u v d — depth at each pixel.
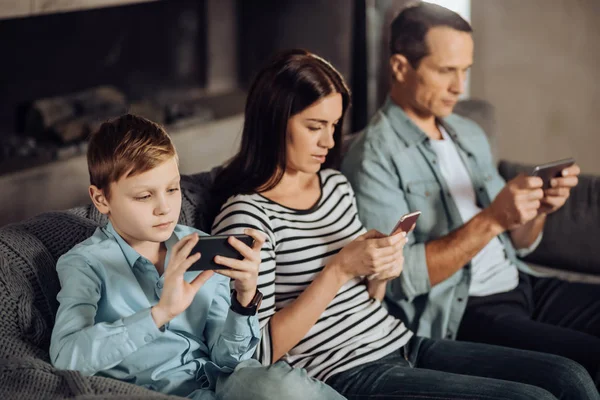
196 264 1.43
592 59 3.48
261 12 4.58
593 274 2.46
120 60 4.10
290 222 1.81
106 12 3.97
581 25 3.46
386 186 2.10
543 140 3.70
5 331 1.46
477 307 2.16
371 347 1.82
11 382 1.38
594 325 2.15
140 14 4.14
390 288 2.07
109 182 1.44
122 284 1.50
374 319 1.86
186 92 4.53
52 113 3.66
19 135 3.68
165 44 4.33
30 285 1.52
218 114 4.25
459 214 2.17
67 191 3.47
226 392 1.51
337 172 2.00
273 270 1.72
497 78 3.70
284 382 1.48
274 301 1.73
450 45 2.11
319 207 1.88
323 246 1.83
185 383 1.54
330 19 4.33
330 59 4.37
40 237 1.59
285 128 1.80
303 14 4.43
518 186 2.00
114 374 1.48
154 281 1.53
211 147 4.06
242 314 1.51
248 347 1.56
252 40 4.66
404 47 2.17
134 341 1.37
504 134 3.77
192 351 1.58
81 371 1.38
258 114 1.82
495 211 2.01
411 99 2.19
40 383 1.37
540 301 2.28
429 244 2.06
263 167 1.83
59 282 1.57
